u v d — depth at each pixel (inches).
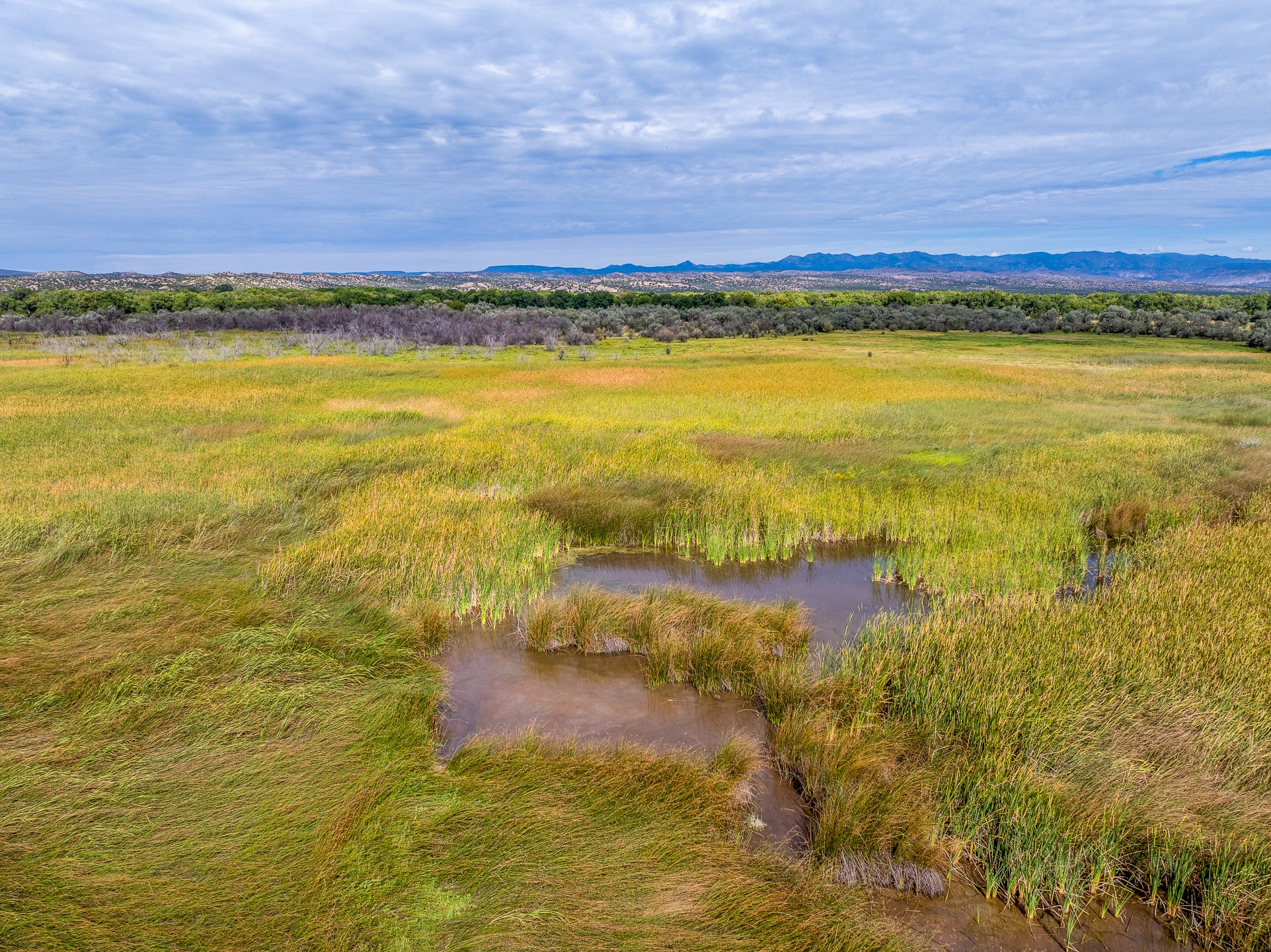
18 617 235.1
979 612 281.3
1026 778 171.0
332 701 204.7
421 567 312.7
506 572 321.1
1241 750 186.4
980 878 160.4
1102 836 156.2
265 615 255.8
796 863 154.4
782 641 271.9
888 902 151.9
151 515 350.3
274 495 406.9
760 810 179.6
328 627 255.1
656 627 268.8
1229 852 153.1
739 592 336.8
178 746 177.0
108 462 482.0
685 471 493.0
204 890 132.2
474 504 413.4
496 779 174.1
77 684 197.3
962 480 502.0
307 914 129.0
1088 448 600.1
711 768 187.6
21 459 481.4
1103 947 143.6
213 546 328.2
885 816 165.0
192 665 213.2
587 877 142.6
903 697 220.8
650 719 221.1
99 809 150.3
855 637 283.3
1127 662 226.5
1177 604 273.4
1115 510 430.6
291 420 681.0
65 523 322.7
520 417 715.4
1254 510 423.5
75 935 120.2
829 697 221.5
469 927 129.0
